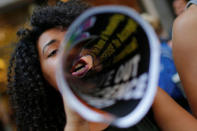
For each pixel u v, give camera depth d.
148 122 1.24
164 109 1.25
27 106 1.26
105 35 0.78
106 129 1.16
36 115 1.26
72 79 0.96
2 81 4.06
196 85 1.21
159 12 5.54
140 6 5.80
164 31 5.47
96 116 0.69
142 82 0.71
